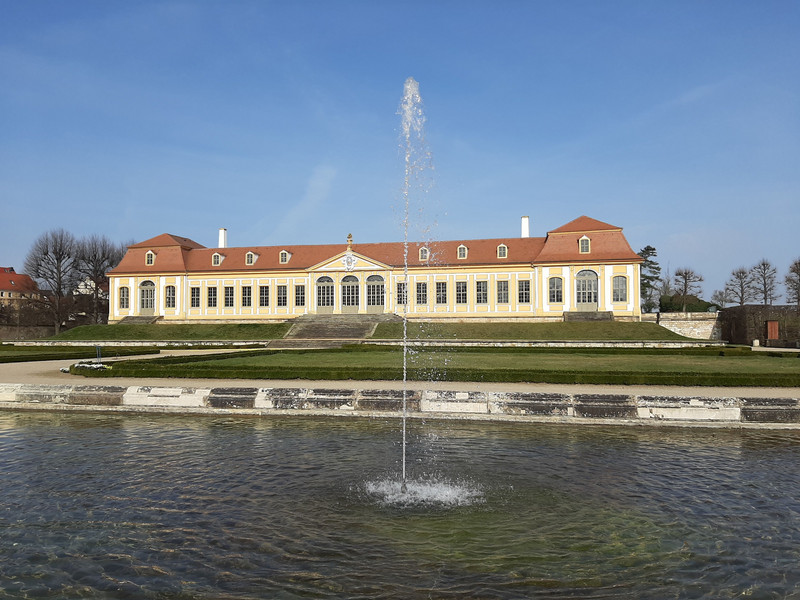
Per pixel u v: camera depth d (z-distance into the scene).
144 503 10.05
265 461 12.70
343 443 14.38
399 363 31.39
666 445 14.31
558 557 8.05
